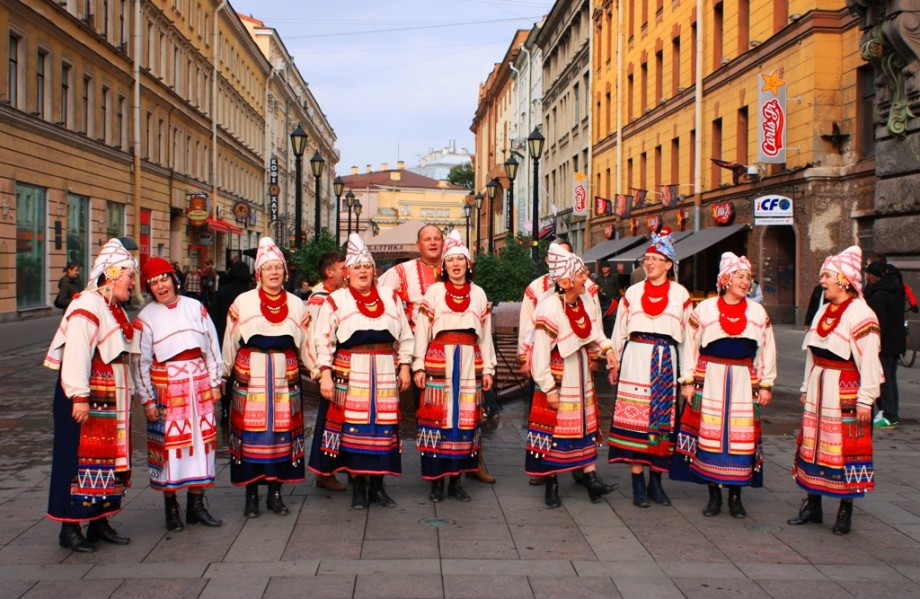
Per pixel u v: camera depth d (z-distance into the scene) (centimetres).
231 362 643
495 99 7869
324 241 1944
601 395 1257
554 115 5391
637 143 3562
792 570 529
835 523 620
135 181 3462
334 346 666
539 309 663
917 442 930
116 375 560
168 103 3941
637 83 3562
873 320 599
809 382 627
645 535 597
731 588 496
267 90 6769
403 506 666
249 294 642
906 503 689
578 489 729
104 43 3061
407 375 670
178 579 499
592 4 4306
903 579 514
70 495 543
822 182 2041
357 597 473
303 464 654
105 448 551
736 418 637
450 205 12219
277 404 634
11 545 561
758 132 2123
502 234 7094
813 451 616
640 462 671
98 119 3084
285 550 555
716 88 2664
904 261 1606
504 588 489
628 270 3195
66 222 2791
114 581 496
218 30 4991
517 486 734
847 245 2017
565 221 5003
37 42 2542
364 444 651
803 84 2080
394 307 669
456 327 677
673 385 670
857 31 1950
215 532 595
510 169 2800
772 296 2333
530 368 673
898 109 1572
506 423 1022
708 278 2794
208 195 4806
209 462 605
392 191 11994
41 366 1548
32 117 2484
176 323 599
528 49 6088
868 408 593
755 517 649
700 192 2773
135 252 3425
